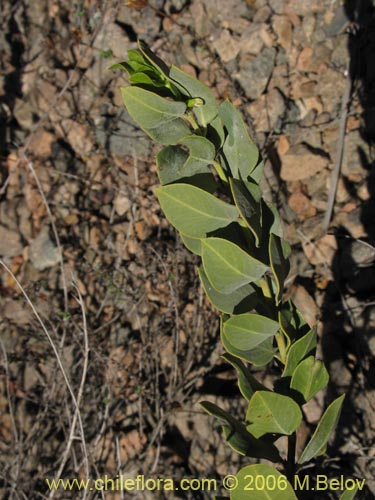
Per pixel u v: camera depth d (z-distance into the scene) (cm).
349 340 351
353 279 358
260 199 145
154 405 387
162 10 453
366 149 380
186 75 142
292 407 141
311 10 416
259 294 156
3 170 457
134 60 142
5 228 442
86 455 313
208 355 385
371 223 366
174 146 144
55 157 449
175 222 140
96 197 437
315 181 389
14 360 407
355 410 334
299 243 381
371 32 402
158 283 402
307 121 401
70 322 403
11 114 471
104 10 453
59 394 396
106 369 374
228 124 146
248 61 420
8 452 388
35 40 483
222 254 136
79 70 463
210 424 369
